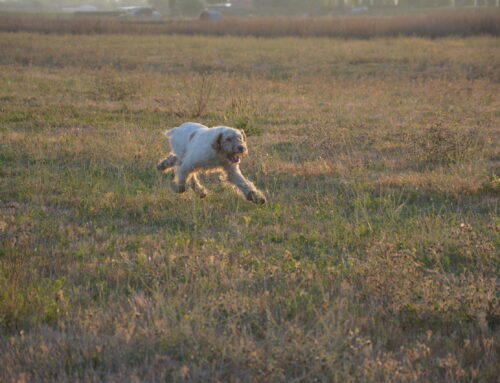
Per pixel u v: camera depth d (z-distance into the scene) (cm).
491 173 1179
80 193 1037
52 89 2353
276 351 502
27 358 508
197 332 539
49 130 1572
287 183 1159
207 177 1179
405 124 1733
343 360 492
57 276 696
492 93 2381
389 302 614
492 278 678
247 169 1241
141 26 6009
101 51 4009
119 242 814
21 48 3991
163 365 502
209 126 1691
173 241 809
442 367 502
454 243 797
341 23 5538
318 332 539
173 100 2117
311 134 1544
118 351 519
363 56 3691
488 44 4422
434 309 594
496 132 1616
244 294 638
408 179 1139
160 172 1172
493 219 900
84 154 1302
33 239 811
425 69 3183
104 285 666
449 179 1118
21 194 1027
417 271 705
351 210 994
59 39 4975
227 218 924
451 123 1678
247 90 2397
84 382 482
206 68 3189
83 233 853
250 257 742
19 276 666
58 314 587
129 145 1386
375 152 1400
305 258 761
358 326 573
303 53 3941
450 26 5216
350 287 657
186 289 650
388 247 738
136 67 3225
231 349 509
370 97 2295
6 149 1323
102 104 2022
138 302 612
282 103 2108
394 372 482
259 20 6009
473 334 564
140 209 960
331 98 2280
